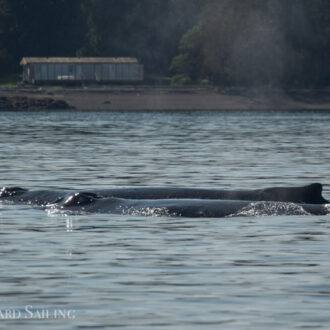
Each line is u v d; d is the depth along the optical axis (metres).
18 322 41.59
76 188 104.00
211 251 60.16
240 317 42.47
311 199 79.38
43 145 191.38
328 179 116.06
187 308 44.34
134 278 51.34
